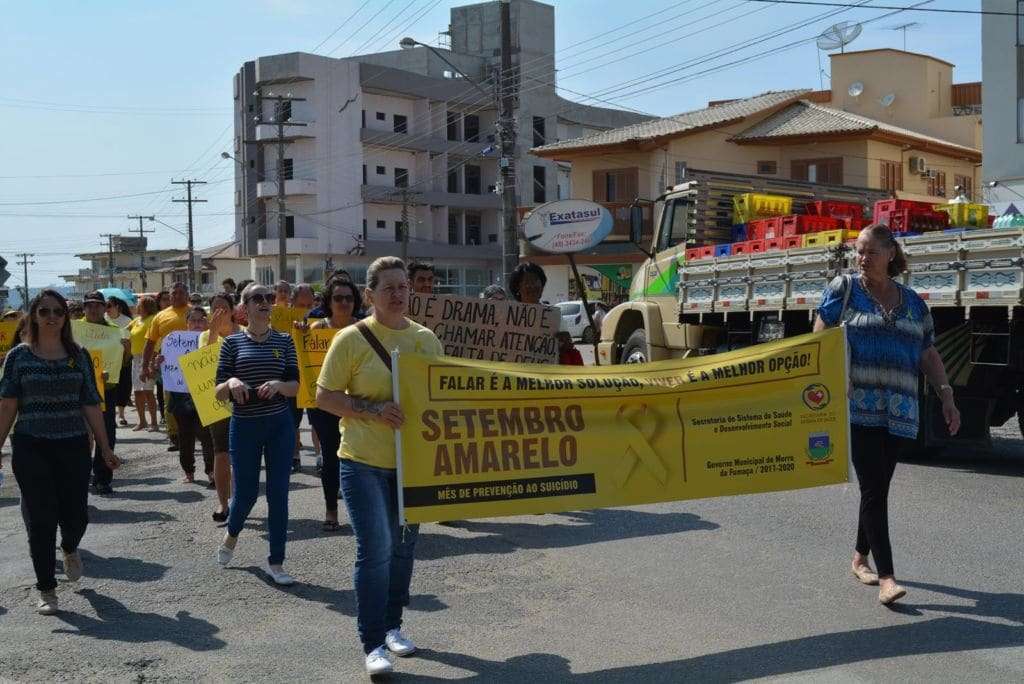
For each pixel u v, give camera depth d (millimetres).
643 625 6102
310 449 13898
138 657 5793
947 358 10805
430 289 9367
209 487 11141
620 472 5789
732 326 13922
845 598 6477
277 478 7340
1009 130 24922
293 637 6094
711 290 13953
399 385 5379
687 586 6855
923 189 41625
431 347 5633
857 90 45344
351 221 66938
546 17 70812
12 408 6836
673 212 15656
